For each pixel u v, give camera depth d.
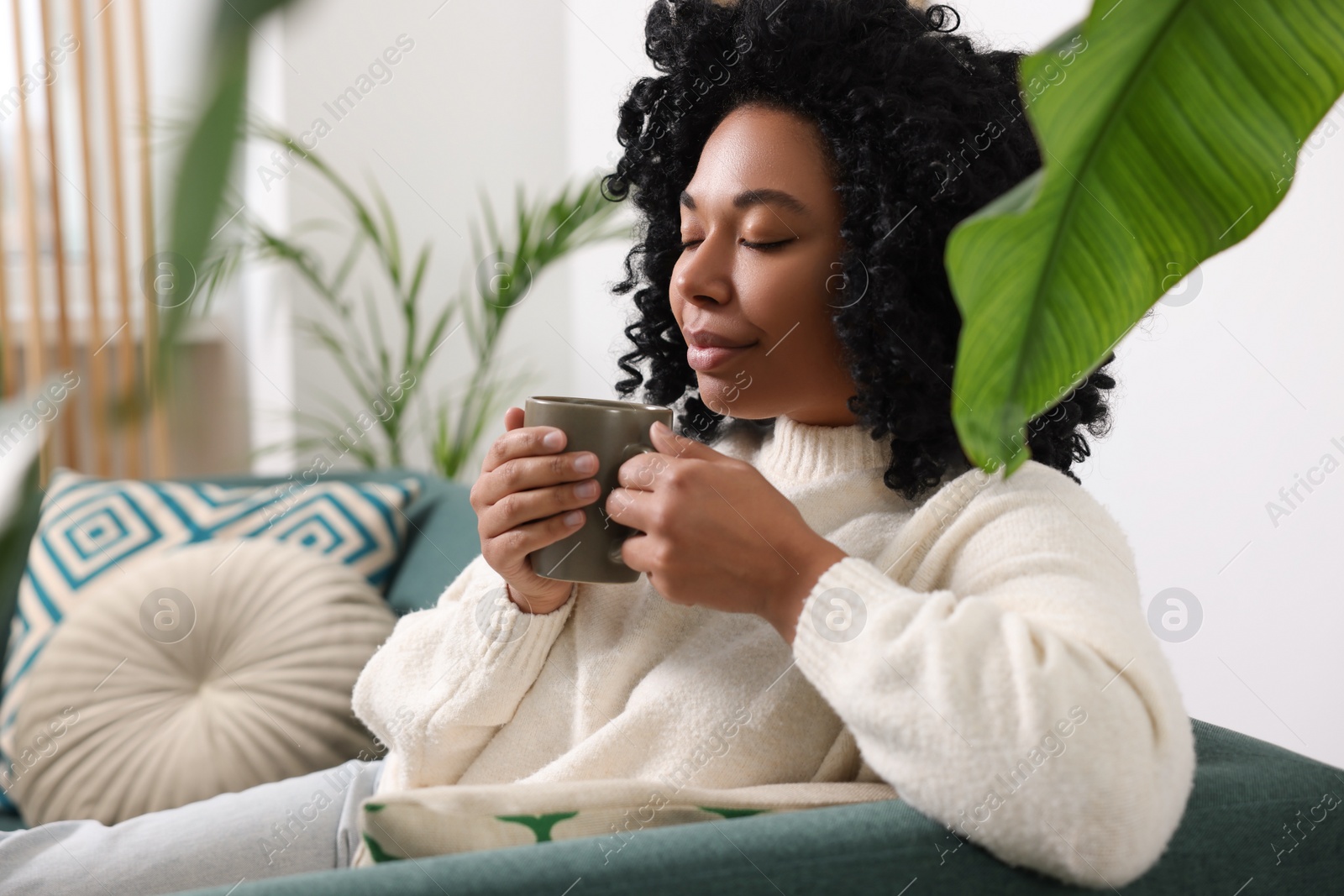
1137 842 0.54
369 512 1.61
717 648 0.76
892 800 0.62
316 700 1.30
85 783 1.26
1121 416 1.39
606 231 2.47
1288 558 1.14
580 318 2.80
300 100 2.51
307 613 1.36
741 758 0.73
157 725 1.29
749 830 0.57
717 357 0.76
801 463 0.83
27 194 2.10
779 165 0.73
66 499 1.57
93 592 1.38
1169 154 0.37
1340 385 1.07
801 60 0.74
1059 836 0.54
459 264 2.77
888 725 0.58
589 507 0.69
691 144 0.89
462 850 0.59
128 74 1.53
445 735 0.81
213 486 1.64
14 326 2.11
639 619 0.80
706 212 0.76
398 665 0.85
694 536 0.64
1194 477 1.27
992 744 0.55
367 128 2.61
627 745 0.74
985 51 0.86
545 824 0.61
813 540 0.65
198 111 0.10
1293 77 0.36
